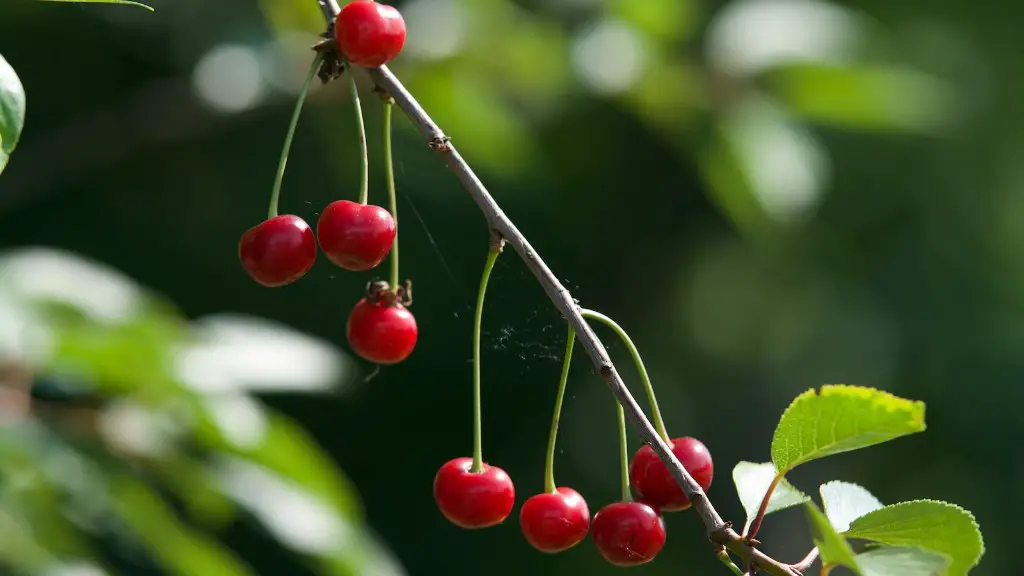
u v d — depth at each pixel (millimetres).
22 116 2842
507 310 13203
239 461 5453
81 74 12734
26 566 4914
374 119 9789
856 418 3113
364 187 3717
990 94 15875
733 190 8273
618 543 3631
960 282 17219
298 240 3621
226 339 5598
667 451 3227
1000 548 17188
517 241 3439
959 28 15672
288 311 13922
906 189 16594
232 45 8336
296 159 13133
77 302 5262
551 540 3697
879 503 3535
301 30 8094
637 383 17531
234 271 13602
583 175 14727
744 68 7824
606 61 8039
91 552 5527
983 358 17344
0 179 10719
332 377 5758
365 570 5355
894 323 17406
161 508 5215
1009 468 17344
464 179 3516
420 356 14523
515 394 16062
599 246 16266
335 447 15031
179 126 10609
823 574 3010
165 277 13320
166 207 13406
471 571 15688
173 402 5160
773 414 19109
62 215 13109
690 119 8039
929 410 17625
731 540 3160
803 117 8227
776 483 3275
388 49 3559
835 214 16750
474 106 8461
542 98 9680
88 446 5277
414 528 15344
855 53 7984
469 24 8211
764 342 19203
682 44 8164
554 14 8461
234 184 13273
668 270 17266
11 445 4883
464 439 15570
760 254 17312
